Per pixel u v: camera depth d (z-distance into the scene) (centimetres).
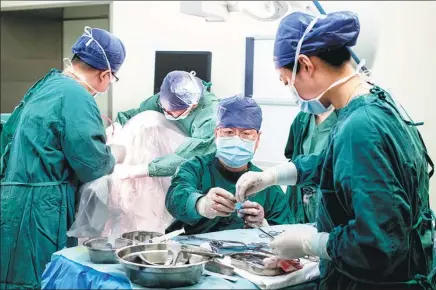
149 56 355
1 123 253
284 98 279
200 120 261
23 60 426
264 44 282
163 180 250
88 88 226
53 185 206
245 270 152
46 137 203
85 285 148
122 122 290
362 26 225
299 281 151
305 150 236
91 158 206
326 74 146
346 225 135
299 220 234
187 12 205
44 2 396
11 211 203
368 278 137
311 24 142
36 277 202
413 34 260
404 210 130
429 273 149
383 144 131
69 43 416
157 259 153
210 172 214
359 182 129
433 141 253
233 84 326
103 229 220
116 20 366
